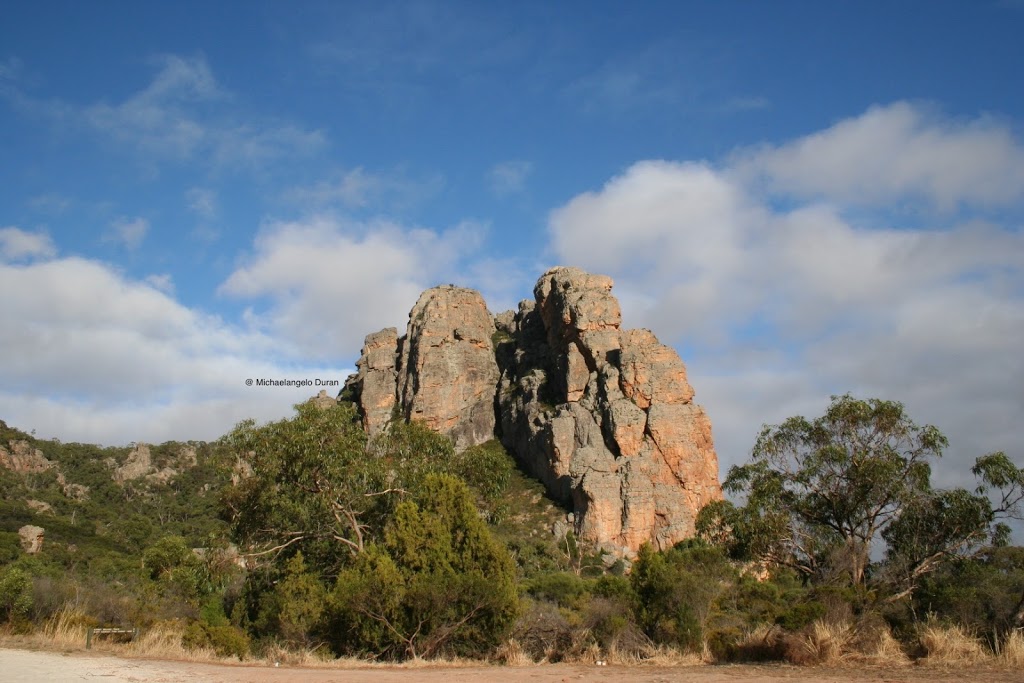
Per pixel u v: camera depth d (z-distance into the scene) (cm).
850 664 1856
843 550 2530
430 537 2522
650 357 9719
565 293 10719
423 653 2255
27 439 11331
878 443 2698
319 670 1962
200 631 2558
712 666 1942
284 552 3384
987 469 2367
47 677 1590
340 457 3309
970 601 2083
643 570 2572
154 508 9781
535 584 4072
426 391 11275
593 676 1719
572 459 9131
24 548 5659
